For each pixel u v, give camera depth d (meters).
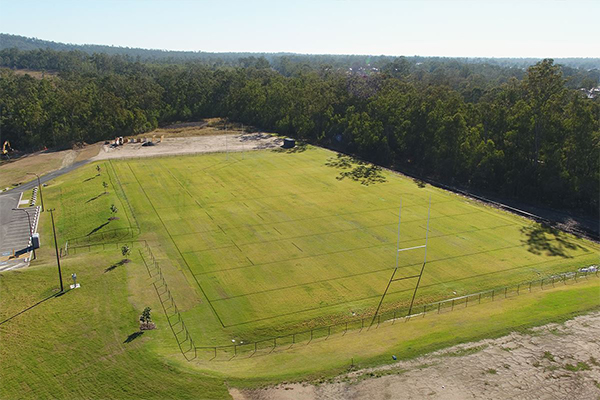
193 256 53.31
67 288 43.91
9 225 64.00
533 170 75.62
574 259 53.28
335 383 30.36
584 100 73.88
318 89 132.25
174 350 35.06
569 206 72.31
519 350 34.00
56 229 62.50
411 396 29.03
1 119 120.19
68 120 123.94
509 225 63.84
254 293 45.16
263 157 105.19
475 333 36.44
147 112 145.88
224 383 30.47
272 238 58.69
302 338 38.00
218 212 68.31
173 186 81.56
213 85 173.00
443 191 79.81
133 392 29.91
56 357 33.53
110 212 66.88
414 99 107.69
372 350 34.62
